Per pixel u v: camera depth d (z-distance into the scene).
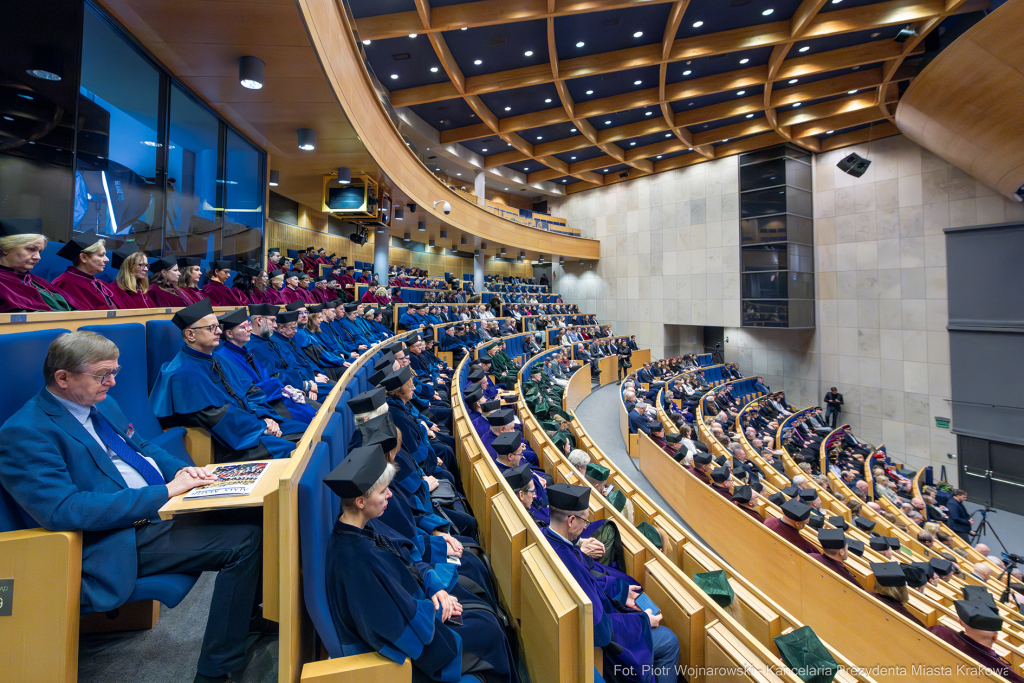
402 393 3.65
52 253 3.82
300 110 6.32
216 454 2.55
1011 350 13.17
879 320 16.31
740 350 20.56
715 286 19.23
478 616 1.96
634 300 22.17
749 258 18.23
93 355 1.64
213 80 5.51
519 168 22.56
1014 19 8.10
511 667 2.00
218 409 2.49
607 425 10.66
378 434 2.34
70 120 4.09
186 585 1.61
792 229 17.31
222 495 1.61
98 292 3.38
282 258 10.05
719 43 11.79
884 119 15.45
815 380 18.02
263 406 3.15
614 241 23.00
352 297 9.60
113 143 4.59
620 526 3.12
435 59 12.44
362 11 10.39
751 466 7.99
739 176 18.56
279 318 4.35
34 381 1.73
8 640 1.38
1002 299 13.43
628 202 22.41
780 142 17.31
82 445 1.62
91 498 1.48
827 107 15.25
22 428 1.49
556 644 1.63
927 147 13.87
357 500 1.60
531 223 21.36
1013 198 12.67
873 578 3.90
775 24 11.38
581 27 11.46
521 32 11.55
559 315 20.64
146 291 3.95
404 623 1.53
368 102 7.71
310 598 1.47
